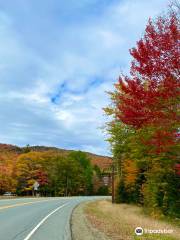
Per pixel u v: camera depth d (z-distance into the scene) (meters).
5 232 16.56
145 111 16.31
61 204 43.72
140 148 28.38
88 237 15.98
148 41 16.14
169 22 16.12
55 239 14.81
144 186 37.75
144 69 16.14
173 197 29.17
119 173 49.12
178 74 16.03
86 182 140.62
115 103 34.75
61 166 123.62
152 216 30.78
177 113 16.28
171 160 24.84
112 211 35.72
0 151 134.88
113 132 38.69
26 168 104.31
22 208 31.94
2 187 100.94
